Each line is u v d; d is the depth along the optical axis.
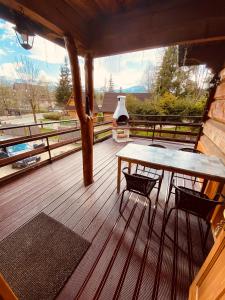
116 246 1.60
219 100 2.71
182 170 1.83
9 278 1.29
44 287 1.24
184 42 1.72
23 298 1.17
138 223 1.91
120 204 2.06
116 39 2.01
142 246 1.60
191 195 1.46
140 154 2.26
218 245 0.97
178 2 1.59
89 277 1.31
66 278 1.30
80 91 2.20
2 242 1.61
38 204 2.21
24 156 3.04
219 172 1.74
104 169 3.40
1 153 4.86
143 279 1.31
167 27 1.70
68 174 3.13
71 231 1.77
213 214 1.88
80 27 1.95
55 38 1.99
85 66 2.34
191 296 1.13
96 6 1.75
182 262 1.46
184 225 1.90
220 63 2.76
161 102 8.13
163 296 1.20
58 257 1.47
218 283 0.87
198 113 7.48
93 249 1.56
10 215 1.99
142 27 1.83
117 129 5.63
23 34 1.48
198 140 3.77
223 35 1.53
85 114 2.41
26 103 10.82
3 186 2.65
